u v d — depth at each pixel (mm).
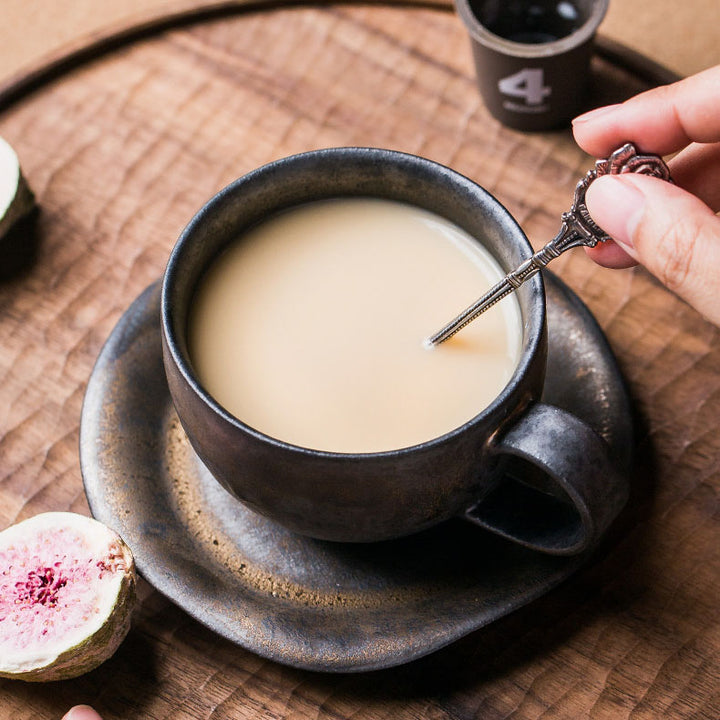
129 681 457
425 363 466
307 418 457
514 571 460
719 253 422
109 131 566
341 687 456
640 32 674
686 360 509
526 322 440
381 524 440
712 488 484
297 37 591
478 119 570
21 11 700
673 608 465
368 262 482
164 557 461
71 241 540
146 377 492
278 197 482
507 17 583
